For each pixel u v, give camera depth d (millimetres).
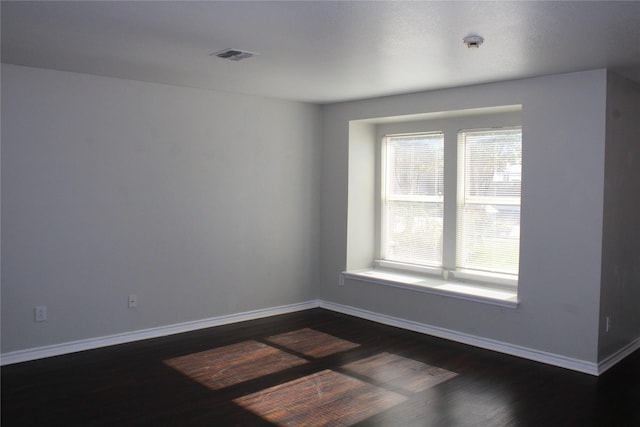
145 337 4914
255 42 3322
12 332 4199
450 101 4879
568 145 4156
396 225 5992
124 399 3551
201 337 5004
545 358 4344
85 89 4453
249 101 5504
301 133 5988
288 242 5953
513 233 4930
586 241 4090
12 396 3572
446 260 5461
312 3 2568
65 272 4434
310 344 4828
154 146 4875
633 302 4668
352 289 5906
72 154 4418
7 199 4129
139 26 3021
